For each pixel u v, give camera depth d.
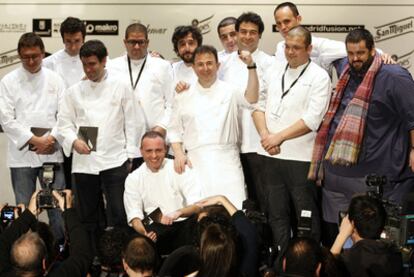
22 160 6.08
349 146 4.96
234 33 6.18
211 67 5.20
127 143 5.71
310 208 5.20
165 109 6.09
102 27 7.55
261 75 5.56
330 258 3.27
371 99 4.95
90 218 5.75
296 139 5.10
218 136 5.24
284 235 5.16
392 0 7.47
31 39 5.94
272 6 7.48
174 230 4.95
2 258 3.75
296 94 5.04
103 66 5.59
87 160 5.64
